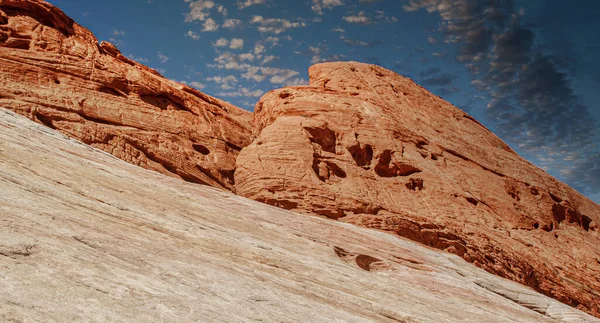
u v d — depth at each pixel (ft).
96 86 105.40
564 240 129.90
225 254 50.03
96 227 40.60
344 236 77.92
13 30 102.27
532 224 127.13
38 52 102.17
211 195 72.64
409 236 103.09
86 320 25.30
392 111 130.41
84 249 34.06
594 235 140.87
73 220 39.83
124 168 70.03
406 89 143.23
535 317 72.64
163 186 67.56
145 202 57.00
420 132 129.59
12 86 95.09
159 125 109.81
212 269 41.24
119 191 57.31
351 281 57.62
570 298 114.83
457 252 105.70
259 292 39.81
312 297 45.83
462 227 111.55
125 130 103.45
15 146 56.65
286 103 121.39
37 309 24.61
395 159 116.88
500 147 148.46
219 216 64.08
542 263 117.60
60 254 31.48
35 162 54.03
